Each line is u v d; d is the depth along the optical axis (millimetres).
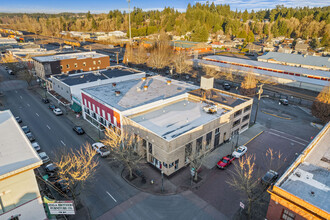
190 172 36812
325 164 29281
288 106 65438
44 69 73938
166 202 30891
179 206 30234
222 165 37406
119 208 29922
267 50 157750
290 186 24984
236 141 46531
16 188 23734
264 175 35812
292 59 109125
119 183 34438
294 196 22172
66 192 32188
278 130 51344
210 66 106688
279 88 81562
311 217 21266
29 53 97188
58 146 43906
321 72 86500
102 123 49094
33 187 24812
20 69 93188
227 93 53531
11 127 31812
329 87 52062
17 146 27297
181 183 34375
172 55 125125
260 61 110625
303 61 105812
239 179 35062
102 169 37500
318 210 20688
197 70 109562
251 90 66312
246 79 69312
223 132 44125
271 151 40375
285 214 23531
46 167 36094
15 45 143500
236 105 46812
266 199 31344
